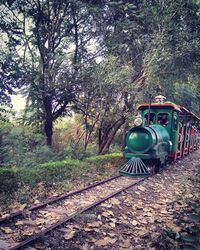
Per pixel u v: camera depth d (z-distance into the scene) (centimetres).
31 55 1405
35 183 852
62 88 1432
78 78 1417
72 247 477
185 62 1591
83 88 1478
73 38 1483
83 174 1037
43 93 1403
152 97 1590
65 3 1340
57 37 1459
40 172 972
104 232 548
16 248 437
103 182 934
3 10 1259
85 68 1439
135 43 1559
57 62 1384
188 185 990
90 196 776
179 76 1752
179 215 632
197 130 2272
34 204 689
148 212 684
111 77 1342
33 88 1370
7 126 1461
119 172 1070
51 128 1577
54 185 858
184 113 1576
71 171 1052
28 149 1372
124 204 730
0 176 852
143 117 1368
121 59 1566
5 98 1184
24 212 598
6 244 465
